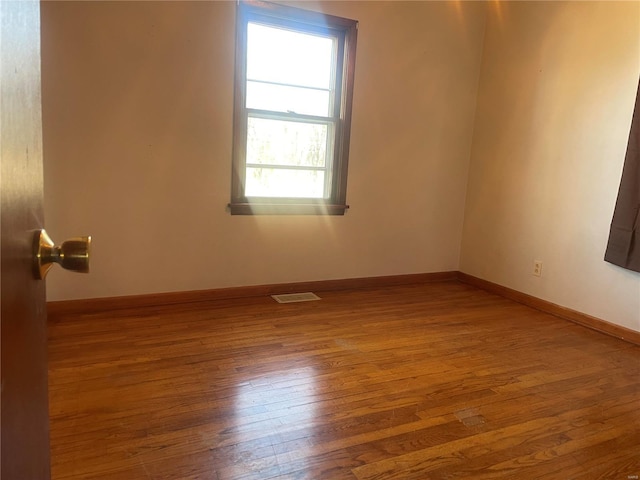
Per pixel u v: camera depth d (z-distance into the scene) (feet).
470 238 13.50
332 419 6.10
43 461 2.24
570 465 5.38
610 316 9.87
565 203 10.77
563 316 10.78
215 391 6.66
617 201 9.53
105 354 7.70
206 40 9.86
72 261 2.09
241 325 9.30
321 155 11.66
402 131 12.34
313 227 11.69
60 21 8.75
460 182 13.47
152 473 4.91
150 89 9.57
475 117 13.25
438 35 12.31
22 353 1.81
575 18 10.43
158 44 9.50
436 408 6.50
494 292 12.66
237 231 10.86
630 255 9.33
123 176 9.63
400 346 8.65
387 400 6.66
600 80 9.96
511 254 12.17
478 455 5.48
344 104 11.39
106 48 9.13
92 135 9.27
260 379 7.09
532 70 11.50
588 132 10.23
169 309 10.05
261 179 11.07
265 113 10.76
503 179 12.37
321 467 5.13
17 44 1.68
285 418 6.07
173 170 10.02
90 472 4.88
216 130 10.25
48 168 9.05
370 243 12.51
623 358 8.53
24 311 1.84
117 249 9.80
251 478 4.91
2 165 1.52
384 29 11.58
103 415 5.93
